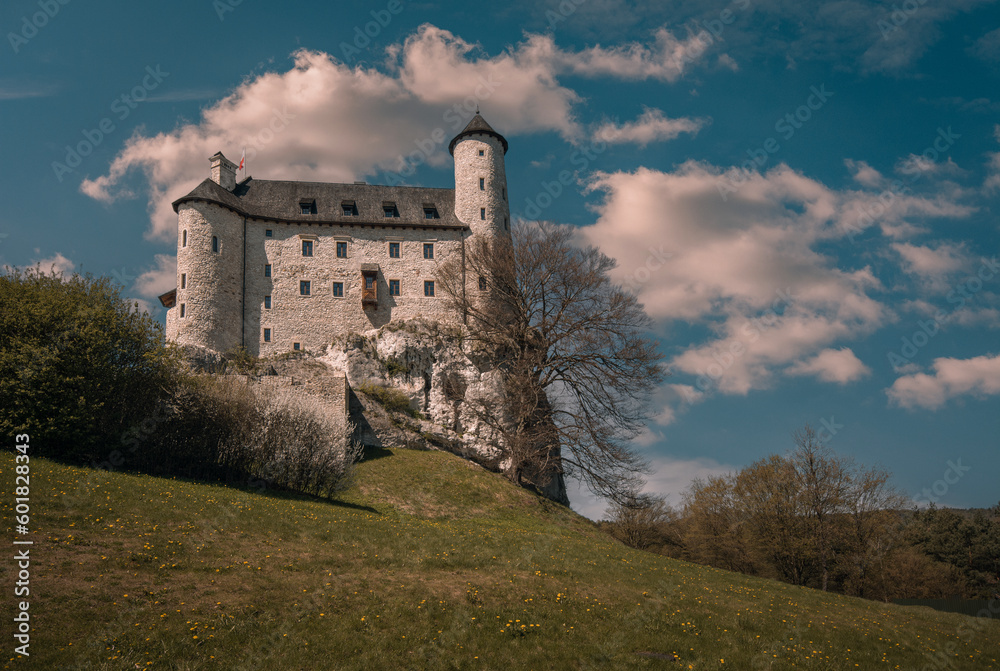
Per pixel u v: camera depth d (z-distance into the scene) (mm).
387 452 44000
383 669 14273
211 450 28188
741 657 16984
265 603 15922
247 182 62188
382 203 62812
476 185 63625
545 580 20562
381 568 19641
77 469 22828
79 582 15156
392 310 59188
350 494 35188
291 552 19578
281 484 29172
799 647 18250
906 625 22781
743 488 47938
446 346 55531
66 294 27391
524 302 47906
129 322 28031
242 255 57594
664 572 25062
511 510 38688
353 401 46688
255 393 30219
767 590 25766
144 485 22766
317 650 14523
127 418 26625
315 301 58281
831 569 45938
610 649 16406
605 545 31312
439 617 16703
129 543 17672
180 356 30734
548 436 41719
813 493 43844
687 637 17812
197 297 53969
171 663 13109
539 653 15805
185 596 15562
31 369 24156
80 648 12883
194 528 19812
